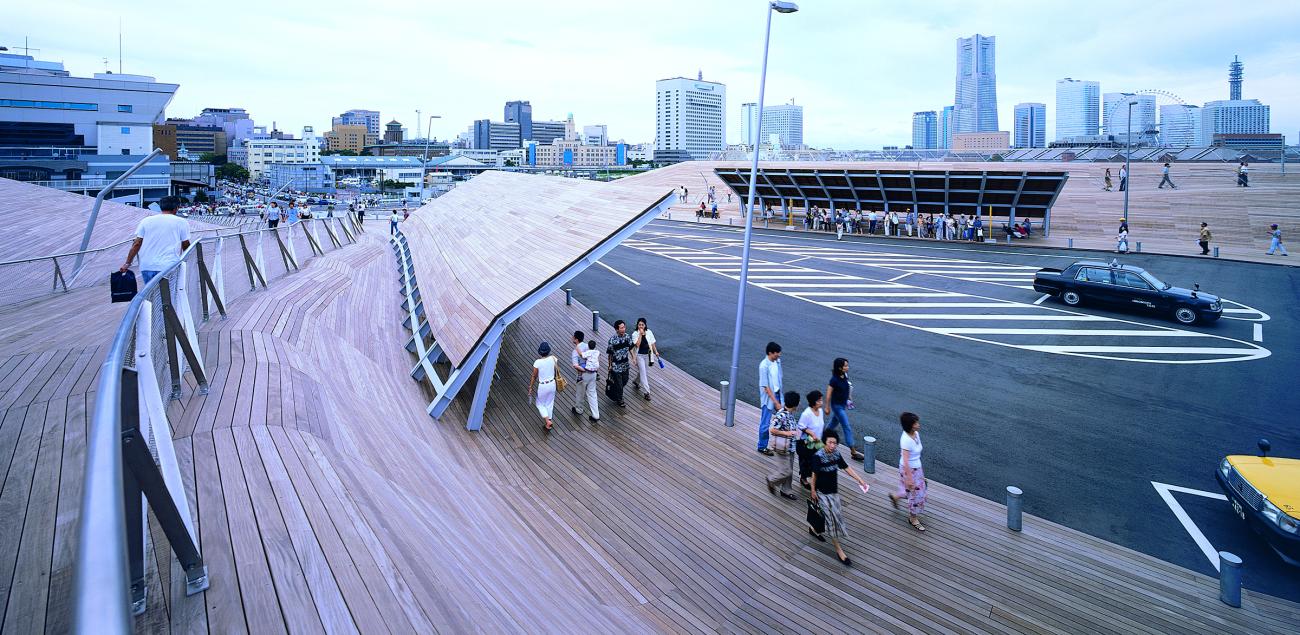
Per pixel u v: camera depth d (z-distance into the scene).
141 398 3.96
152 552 4.23
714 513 8.86
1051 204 35.47
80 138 89.50
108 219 27.95
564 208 15.40
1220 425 11.78
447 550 5.59
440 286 15.63
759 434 10.73
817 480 7.89
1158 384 13.95
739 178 47.56
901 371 15.06
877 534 8.41
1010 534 8.44
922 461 10.59
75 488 4.35
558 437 11.14
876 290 24.58
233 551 4.41
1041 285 21.92
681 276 27.97
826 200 45.34
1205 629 6.67
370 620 4.06
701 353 16.64
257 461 5.86
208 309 10.79
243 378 8.02
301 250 22.70
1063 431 11.66
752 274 28.39
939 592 7.25
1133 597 7.17
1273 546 7.68
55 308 11.49
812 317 20.42
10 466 4.59
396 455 7.96
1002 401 13.13
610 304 22.36
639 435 11.37
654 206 11.87
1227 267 27.72
